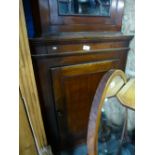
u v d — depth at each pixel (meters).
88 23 0.86
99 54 0.93
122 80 0.68
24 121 0.67
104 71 1.00
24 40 0.58
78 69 0.90
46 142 0.85
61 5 0.76
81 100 1.02
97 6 0.86
